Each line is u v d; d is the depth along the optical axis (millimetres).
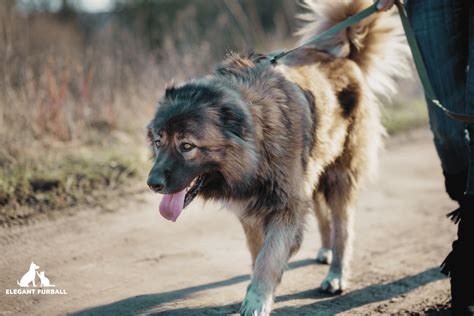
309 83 3943
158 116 3523
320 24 4652
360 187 4480
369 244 4977
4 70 7242
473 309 3086
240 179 3523
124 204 5672
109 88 8305
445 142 3438
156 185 3291
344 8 4523
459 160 3508
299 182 3570
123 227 5078
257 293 3311
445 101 3355
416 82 12484
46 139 7109
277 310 3609
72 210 5352
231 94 3521
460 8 3252
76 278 3965
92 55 8414
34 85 7465
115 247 4602
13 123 6938
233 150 3475
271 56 4078
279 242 3451
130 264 4277
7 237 4625
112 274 4066
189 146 3400
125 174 6277
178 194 3416
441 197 6445
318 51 4352
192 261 4414
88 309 3488
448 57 3301
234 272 4238
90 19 15234
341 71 4312
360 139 4426
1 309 3428
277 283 3420
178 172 3381
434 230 5320
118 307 3521
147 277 4047
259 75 3711
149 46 11164
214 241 4918
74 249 4508
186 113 3402
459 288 3104
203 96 3498
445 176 3682
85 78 8203
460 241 3123
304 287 4070
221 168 3545
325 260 4586
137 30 11766
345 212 4273
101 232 4918
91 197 5688
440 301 3732
